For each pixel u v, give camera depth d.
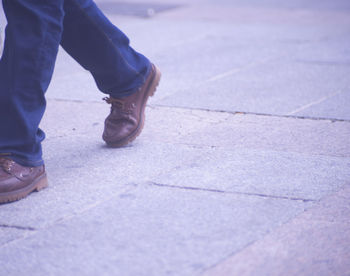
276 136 3.63
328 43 6.88
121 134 3.37
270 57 6.13
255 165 3.12
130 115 3.38
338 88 4.82
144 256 2.21
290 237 2.34
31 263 2.20
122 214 2.56
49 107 4.37
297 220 2.49
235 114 4.11
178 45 6.84
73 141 3.58
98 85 3.32
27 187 2.78
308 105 4.32
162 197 2.73
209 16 9.23
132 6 10.21
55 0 2.70
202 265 2.14
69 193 2.82
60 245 2.32
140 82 3.34
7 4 2.67
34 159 2.81
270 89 4.80
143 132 3.72
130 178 2.96
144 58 3.33
